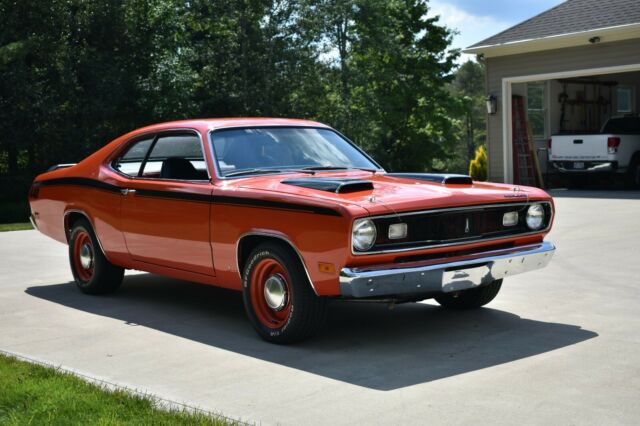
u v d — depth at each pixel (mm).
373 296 5148
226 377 4695
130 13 26203
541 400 4102
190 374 4777
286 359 5086
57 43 24172
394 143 42781
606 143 20469
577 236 10977
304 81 32219
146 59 27047
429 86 42250
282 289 5398
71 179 7523
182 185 6148
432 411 3965
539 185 22547
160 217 6336
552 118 23766
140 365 5008
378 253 4930
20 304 7113
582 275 7918
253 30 30641
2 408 4086
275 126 6625
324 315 5332
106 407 4035
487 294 6301
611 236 10867
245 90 29703
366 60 40156
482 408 3992
